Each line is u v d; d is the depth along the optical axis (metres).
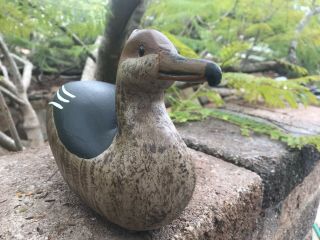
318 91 1.44
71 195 0.62
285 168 0.82
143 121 0.45
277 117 1.16
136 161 0.44
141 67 0.42
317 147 0.88
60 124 0.52
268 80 1.08
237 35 1.41
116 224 0.53
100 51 0.92
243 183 0.69
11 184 0.67
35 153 0.82
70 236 0.51
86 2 0.94
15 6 0.92
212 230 0.58
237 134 0.96
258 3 1.36
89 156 0.48
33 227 0.53
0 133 1.07
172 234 0.53
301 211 1.04
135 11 0.82
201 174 0.72
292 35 1.39
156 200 0.45
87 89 0.56
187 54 1.03
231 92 1.41
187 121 1.07
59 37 1.42
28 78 1.40
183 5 1.28
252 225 0.73
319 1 1.39
